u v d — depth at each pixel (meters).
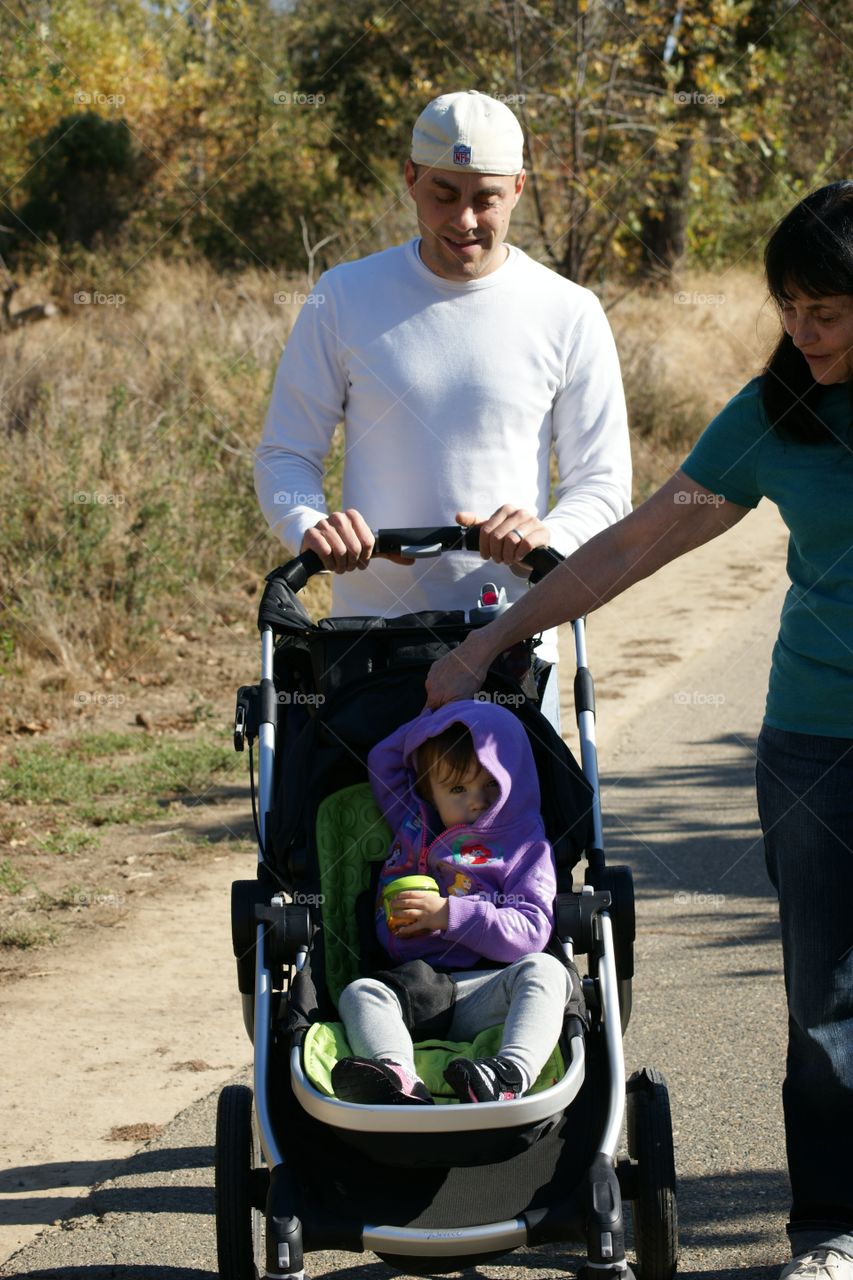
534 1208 3.04
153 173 24.69
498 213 4.05
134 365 14.21
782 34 25.59
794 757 3.40
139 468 11.39
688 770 8.05
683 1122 4.54
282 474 4.25
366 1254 4.00
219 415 12.93
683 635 10.83
